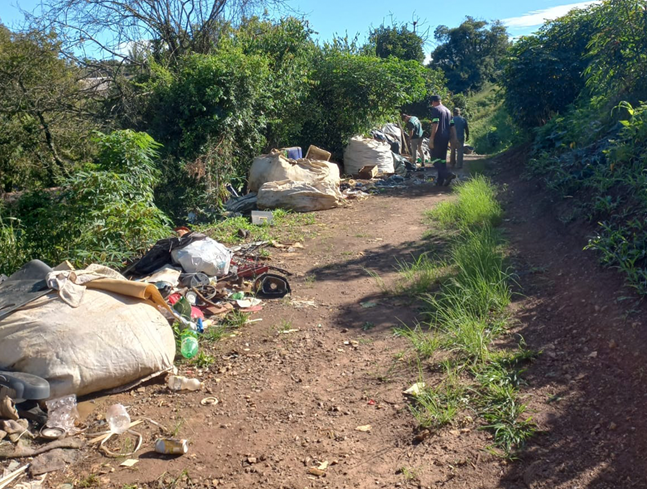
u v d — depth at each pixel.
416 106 24.19
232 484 3.21
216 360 4.77
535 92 13.51
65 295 4.27
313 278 6.61
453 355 4.38
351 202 11.05
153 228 7.55
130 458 3.48
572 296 5.00
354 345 4.83
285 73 14.14
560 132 10.90
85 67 16.52
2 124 17.80
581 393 3.64
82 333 4.07
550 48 13.71
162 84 12.95
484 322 4.73
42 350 3.93
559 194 7.80
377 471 3.23
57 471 3.36
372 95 15.46
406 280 6.20
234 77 12.30
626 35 8.39
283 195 10.41
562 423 3.40
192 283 6.10
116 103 15.93
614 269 5.06
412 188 12.26
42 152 18.55
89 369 4.02
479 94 46.09
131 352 4.22
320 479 3.20
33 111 17.17
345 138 15.62
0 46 17.05
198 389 4.29
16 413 3.67
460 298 5.21
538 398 3.68
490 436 3.39
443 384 3.97
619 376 3.68
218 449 3.55
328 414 3.85
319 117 15.05
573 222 6.71
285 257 7.55
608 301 4.61
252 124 12.78
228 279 6.47
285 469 3.31
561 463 3.08
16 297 4.27
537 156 11.62
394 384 4.11
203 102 12.20
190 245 6.54
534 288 5.45
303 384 4.28
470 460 3.22
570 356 4.10
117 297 4.52
